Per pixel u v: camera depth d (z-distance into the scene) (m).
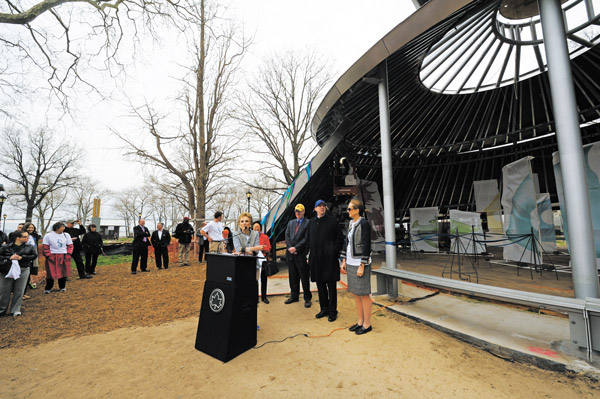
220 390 2.13
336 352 2.76
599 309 2.33
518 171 6.81
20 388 2.20
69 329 3.54
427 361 2.55
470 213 9.83
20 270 4.21
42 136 26.12
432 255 10.71
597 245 5.25
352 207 3.45
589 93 7.25
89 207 42.47
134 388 2.18
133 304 4.70
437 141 9.95
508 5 5.21
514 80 7.11
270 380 2.26
